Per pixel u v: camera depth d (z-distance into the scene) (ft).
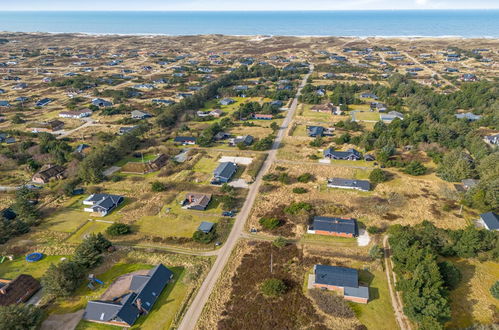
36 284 187.93
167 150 371.97
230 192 280.51
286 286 186.39
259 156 356.59
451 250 205.36
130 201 277.64
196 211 261.44
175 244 224.12
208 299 179.63
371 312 170.19
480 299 176.96
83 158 339.98
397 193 281.33
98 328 162.71
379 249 204.64
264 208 263.49
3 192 293.43
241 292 184.03
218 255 213.46
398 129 388.37
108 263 207.41
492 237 202.80
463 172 292.81
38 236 234.58
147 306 171.83
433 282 169.99
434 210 257.55
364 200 271.90
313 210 255.29
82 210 265.75
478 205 250.98
